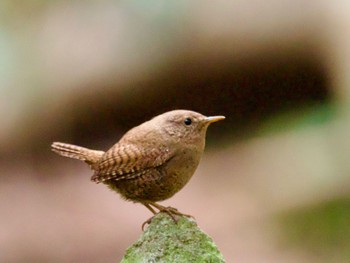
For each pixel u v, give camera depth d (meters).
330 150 15.24
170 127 6.72
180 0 17.19
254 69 17.19
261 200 14.62
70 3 17.92
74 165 17.70
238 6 16.95
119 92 17.31
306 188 14.39
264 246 13.13
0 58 17.77
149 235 5.98
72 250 13.64
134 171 6.66
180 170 6.70
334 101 16.84
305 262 12.50
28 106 17.64
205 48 16.95
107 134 17.78
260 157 16.23
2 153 17.73
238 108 17.83
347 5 16.56
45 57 17.64
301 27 16.73
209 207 14.83
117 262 13.19
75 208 15.59
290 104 17.59
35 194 16.38
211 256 5.88
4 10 17.91
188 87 17.34
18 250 13.73
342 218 13.26
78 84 17.39
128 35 17.25
